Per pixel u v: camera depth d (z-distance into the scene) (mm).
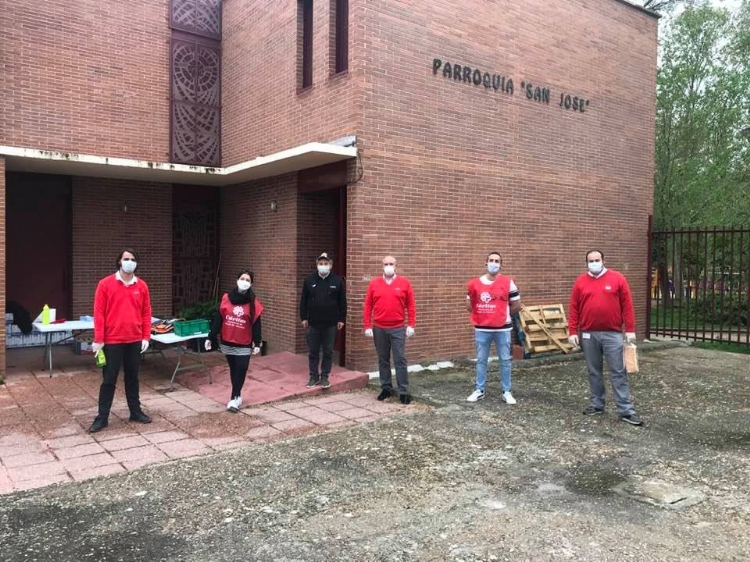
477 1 9711
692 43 18281
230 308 6754
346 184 8562
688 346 12602
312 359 7676
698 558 3531
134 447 5559
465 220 9648
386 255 8680
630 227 12625
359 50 8328
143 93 11094
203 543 3723
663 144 18391
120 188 11383
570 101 11250
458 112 9508
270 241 10414
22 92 9875
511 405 7168
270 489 4586
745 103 17844
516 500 4395
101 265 11281
